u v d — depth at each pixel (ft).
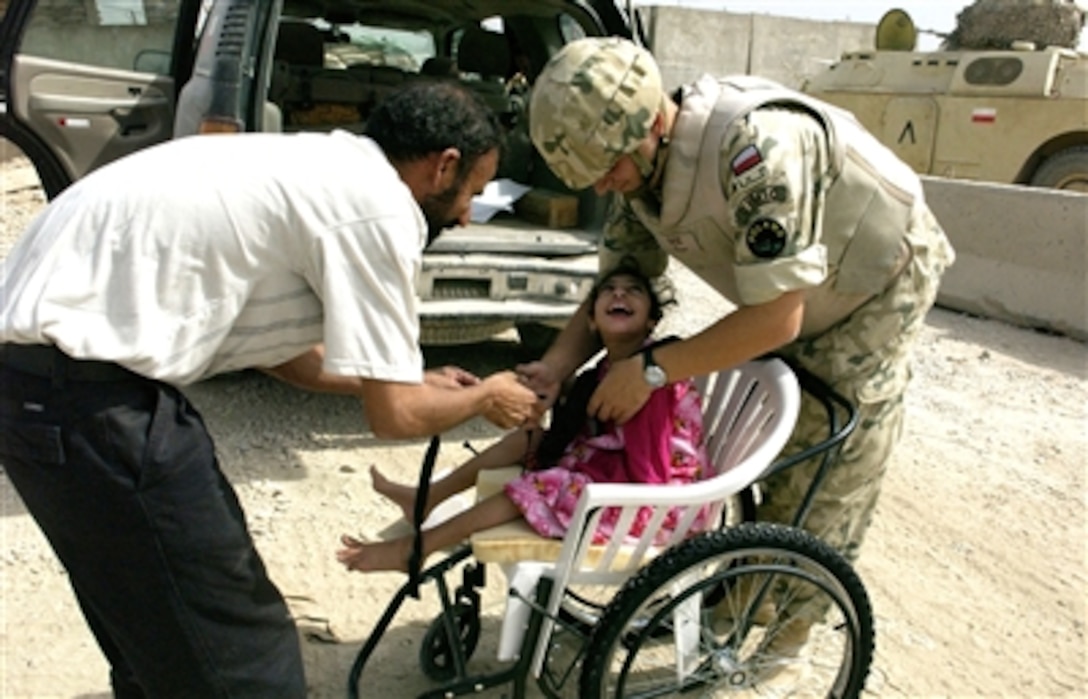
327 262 6.05
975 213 22.57
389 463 13.24
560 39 16.69
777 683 9.14
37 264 5.99
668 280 9.07
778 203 6.66
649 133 6.93
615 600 7.00
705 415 8.82
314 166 6.15
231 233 6.00
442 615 8.67
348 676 8.65
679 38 52.80
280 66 16.29
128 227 5.94
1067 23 30.78
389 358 6.23
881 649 10.02
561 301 14.11
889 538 12.26
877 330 8.13
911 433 15.62
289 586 10.34
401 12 17.84
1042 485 13.99
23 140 13.25
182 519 6.21
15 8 12.94
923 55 32.83
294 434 13.91
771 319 7.01
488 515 7.60
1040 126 29.35
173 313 6.02
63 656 9.17
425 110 6.33
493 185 16.60
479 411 7.09
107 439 5.99
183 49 14.32
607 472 8.01
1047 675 9.82
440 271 13.46
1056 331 21.48
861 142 7.63
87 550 6.25
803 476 8.64
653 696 7.78
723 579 7.16
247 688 6.73
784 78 55.01
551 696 8.02
